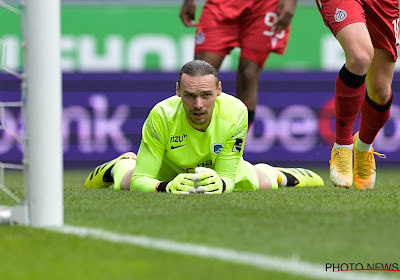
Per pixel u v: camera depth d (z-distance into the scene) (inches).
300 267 257.1
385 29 576.7
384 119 618.2
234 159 566.9
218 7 815.7
